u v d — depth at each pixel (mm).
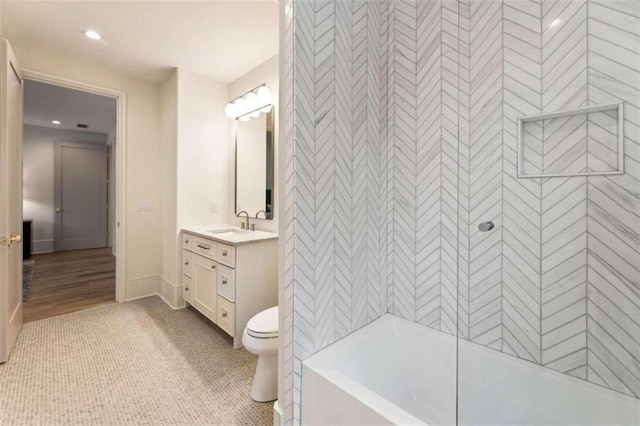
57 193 5906
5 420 1498
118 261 3168
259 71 2896
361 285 1579
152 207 3338
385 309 1756
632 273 1094
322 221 1365
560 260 1237
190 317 2811
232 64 2889
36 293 3393
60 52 2676
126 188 3156
